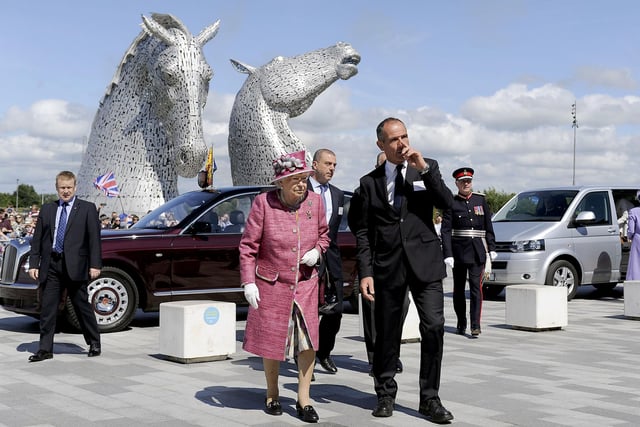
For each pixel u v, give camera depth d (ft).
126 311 33.17
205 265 34.55
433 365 17.43
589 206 48.26
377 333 18.06
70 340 30.91
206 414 18.02
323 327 23.40
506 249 45.96
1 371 23.76
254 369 24.21
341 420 17.43
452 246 32.07
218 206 35.58
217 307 25.84
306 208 17.90
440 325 17.40
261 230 17.61
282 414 18.07
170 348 25.79
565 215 47.01
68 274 25.88
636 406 18.65
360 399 19.75
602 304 45.42
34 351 27.86
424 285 17.56
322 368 24.26
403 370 23.90
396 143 17.28
